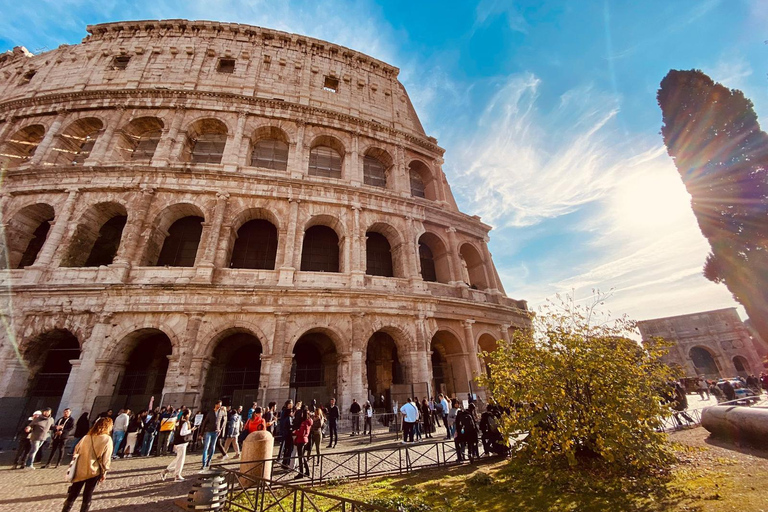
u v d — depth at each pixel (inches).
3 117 1309.1
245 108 1354.6
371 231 1403.8
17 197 1096.2
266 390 904.9
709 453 527.5
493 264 1590.8
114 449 722.2
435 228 1448.1
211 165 1218.0
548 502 383.2
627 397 486.9
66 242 1028.5
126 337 930.7
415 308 1171.9
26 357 902.4
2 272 986.1
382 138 1537.9
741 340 2581.2
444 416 844.0
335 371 1154.7
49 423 667.4
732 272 869.2
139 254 1037.8
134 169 1120.8
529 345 572.7
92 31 1553.9
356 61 1742.1
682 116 985.5
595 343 534.3
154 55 1469.0
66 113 1301.7
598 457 500.4
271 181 1193.4
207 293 980.6
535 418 500.1
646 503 357.7
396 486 468.1
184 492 467.5
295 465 605.3
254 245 1248.2
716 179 906.7
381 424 1083.3
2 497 451.8
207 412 873.5
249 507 385.1
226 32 1576.0
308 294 1040.2
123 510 400.2
